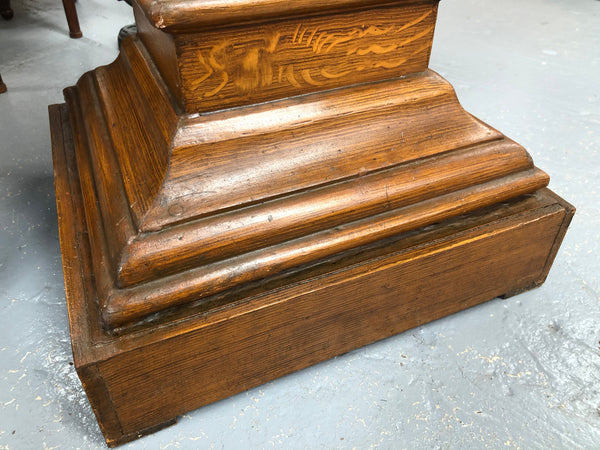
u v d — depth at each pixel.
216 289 0.82
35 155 1.64
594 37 2.57
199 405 0.93
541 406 0.97
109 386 0.80
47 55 2.30
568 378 1.01
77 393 0.98
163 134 0.84
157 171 0.83
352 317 0.96
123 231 0.81
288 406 0.97
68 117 1.36
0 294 1.17
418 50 0.95
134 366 0.79
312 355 0.99
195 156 0.82
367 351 1.07
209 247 0.81
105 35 2.51
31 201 1.44
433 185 0.95
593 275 1.24
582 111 1.91
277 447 0.90
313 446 0.91
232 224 0.82
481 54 2.38
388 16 0.88
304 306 0.89
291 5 0.77
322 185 0.89
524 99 1.99
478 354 1.06
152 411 0.88
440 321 1.13
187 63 0.77
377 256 0.92
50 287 1.19
